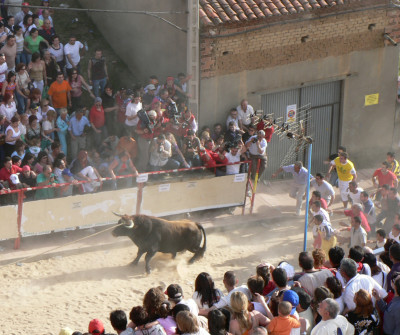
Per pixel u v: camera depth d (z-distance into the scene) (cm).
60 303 1266
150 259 1394
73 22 2089
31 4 2009
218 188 1623
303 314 941
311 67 1861
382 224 1644
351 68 1911
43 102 1647
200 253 1453
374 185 1741
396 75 1977
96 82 1827
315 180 1633
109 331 1172
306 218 1439
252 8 1728
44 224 1449
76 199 1467
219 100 1783
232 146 1623
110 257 1453
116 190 1505
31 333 1155
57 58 1797
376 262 1097
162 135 1573
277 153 1903
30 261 1411
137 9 1884
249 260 1489
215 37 1706
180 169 1567
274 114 1880
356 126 1983
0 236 1410
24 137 1598
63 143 1698
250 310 924
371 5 1855
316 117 1938
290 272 1055
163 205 1574
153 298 891
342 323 879
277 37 1783
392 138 2042
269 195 1811
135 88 1745
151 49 1866
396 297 926
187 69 1709
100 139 1756
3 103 1595
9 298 1275
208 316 859
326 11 1809
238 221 1642
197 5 1656
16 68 1652
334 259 1084
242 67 1775
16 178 1437
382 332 947
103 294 1307
